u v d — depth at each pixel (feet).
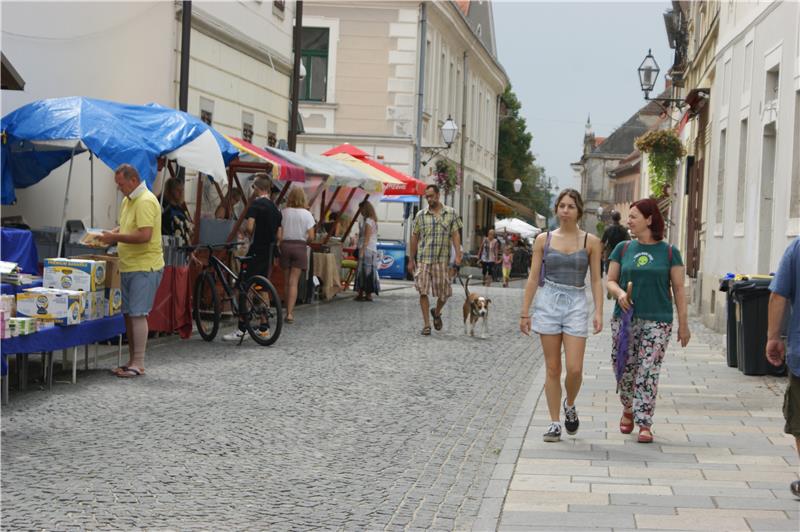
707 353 48.78
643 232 27.50
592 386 37.40
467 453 26.25
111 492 21.20
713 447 26.89
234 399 32.19
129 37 55.67
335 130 120.98
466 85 155.94
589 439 27.86
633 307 27.48
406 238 117.80
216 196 63.46
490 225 190.60
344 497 21.59
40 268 40.70
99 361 39.24
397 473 23.85
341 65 120.37
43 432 26.63
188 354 41.83
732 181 61.16
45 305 32.32
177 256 44.83
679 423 30.30
